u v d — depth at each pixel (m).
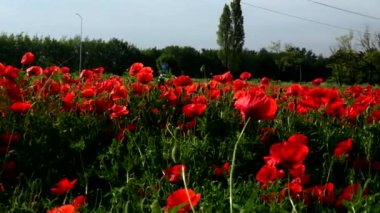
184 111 3.35
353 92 5.88
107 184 3.06
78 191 3.01
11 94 3.79
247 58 61.38
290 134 3.75
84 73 5.59
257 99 1.88
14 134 3.43
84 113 4.17
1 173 2.97
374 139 3.53
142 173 3.00
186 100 4.54
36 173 3.15
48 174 3.06
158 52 54.16
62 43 47.91
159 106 4.43
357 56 44.91
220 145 3.42
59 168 3.33
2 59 43.88
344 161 2.85
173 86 5.07
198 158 3.11
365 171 3.01
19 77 4.40
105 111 4.11
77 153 3.49
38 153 3.31
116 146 3.21
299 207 2.06
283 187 2.25
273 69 60.72
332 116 4.00
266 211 1.83
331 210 2.11
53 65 5.55
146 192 2.52
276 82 9.02
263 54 61.34
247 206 1.73
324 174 2.90
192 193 1.67
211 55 59.84
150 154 3.12
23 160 3.20
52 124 3.75
